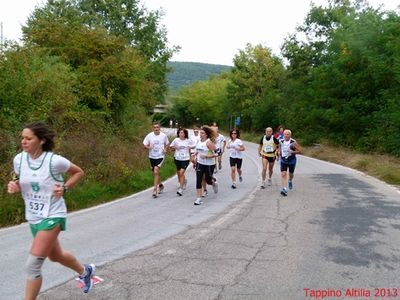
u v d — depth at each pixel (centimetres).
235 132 1359
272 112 5488
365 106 3058
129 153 1642
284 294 475
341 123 3256
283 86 5625
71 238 722
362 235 737
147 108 2897
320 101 3509
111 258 608
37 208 411
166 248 658
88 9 3497
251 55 6238
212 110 8838
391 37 2902
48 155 412
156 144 1198
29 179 408
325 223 831
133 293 477
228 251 640
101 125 1917
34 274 402
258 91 6216
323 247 661
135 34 3656
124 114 2256
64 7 3000
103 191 1175
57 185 410
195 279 521
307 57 4606
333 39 3609
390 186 1384
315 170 1927
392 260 599
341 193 1223
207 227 800
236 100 6462
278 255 620
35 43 1941
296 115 4203
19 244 691
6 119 1268
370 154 2625
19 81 1367
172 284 505
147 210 984
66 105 1548
